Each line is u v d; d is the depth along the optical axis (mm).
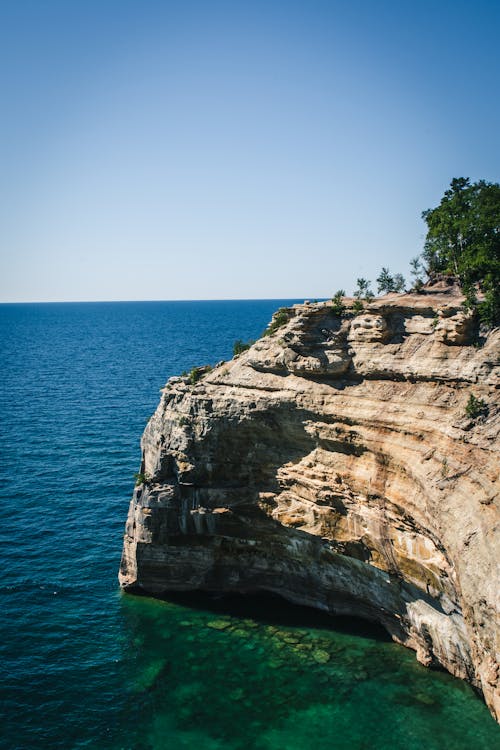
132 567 47188
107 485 65188
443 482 32969
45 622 41812
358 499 39156
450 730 32062
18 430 85375
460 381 35156
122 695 35094
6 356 172500
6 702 34062
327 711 33781
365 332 39344
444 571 33031
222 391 45094
